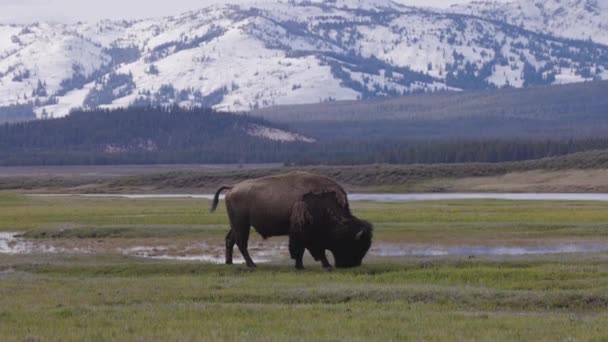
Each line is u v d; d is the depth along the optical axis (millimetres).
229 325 55344
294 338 51250
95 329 54719
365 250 83938
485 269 79750
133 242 120875
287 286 71438
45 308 63094
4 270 88375
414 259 89688
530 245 110000
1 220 166625
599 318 57469
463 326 54781
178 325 55594
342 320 57031
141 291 70062
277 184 85188
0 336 52844
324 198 83312
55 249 115500
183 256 106000
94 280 77938
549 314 60125
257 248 111938
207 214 173625
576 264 83625
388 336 51938
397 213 171875
